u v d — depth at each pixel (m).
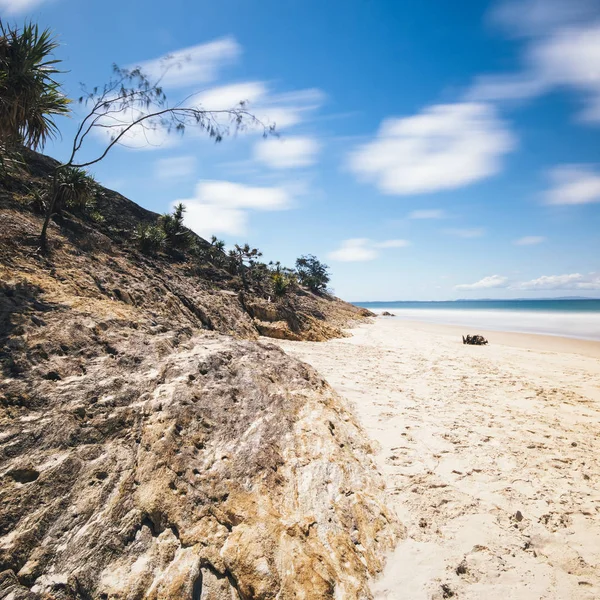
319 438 5.39
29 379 4.30
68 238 11.46
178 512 3.53
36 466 3.41
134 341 6.01
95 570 2.91
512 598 3.41
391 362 13.23
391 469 5.41
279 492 4.14
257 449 4.63
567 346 21.50
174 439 4.28
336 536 3.83
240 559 3.24
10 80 6.72
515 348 20.08
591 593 3.47
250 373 6.33
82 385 4.54
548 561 3.85
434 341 23.00
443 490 4.96
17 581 2.69
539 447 6.33
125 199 26.94
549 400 9.26
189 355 6.20
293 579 3.20
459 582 3.57
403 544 4.04
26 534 2.93
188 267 21.70
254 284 29.42
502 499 4.81
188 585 2.96
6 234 8.80
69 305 6.34
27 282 6.67
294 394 6.45
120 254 13.92
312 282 58.47
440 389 9.66
